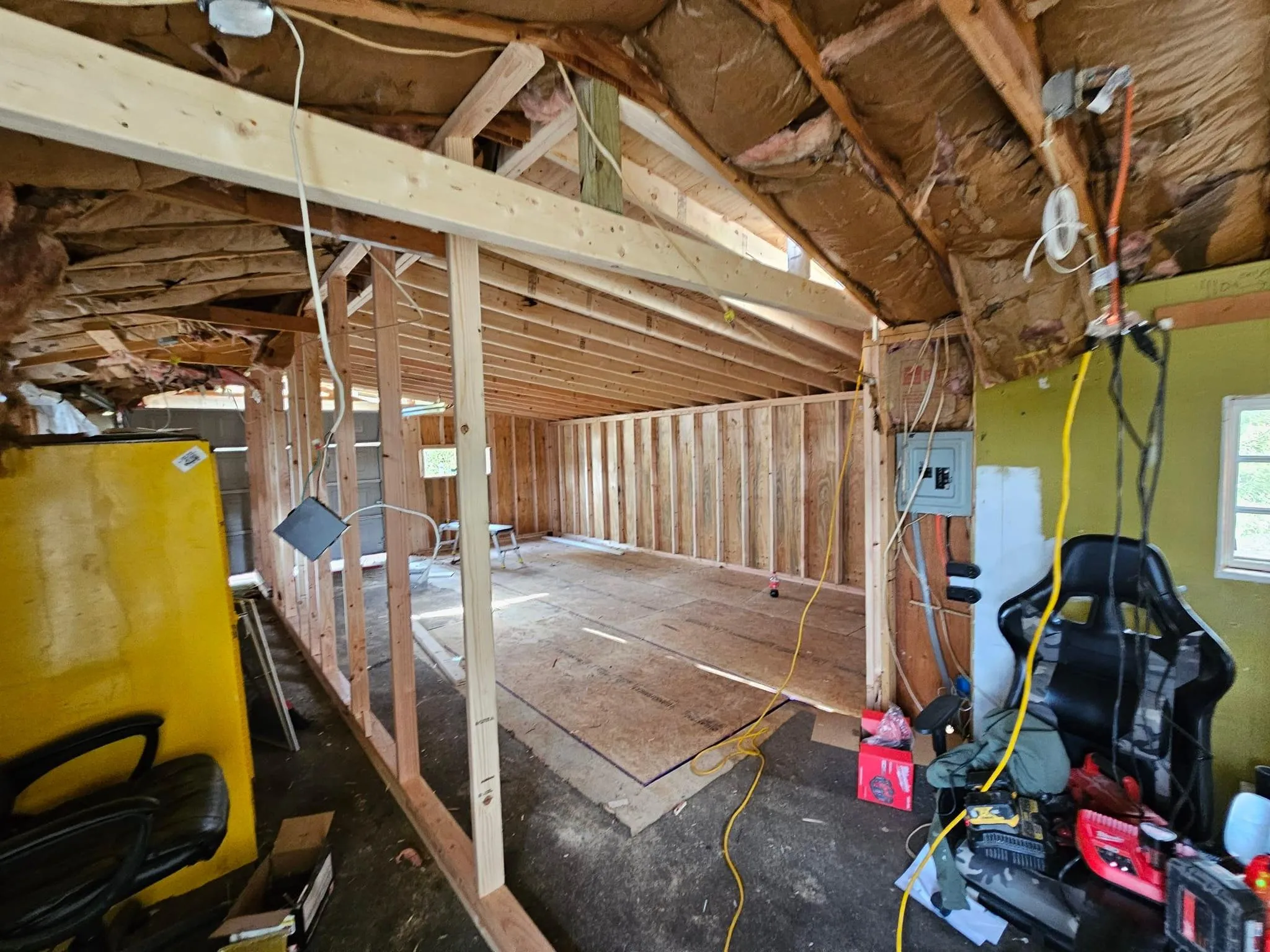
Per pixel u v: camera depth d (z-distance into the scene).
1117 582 1.67
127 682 1.73
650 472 7.04
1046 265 1.61
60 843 1.30
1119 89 1.14
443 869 1.87
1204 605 1.66
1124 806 1.54
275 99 1.28
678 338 3.84
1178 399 1.67
